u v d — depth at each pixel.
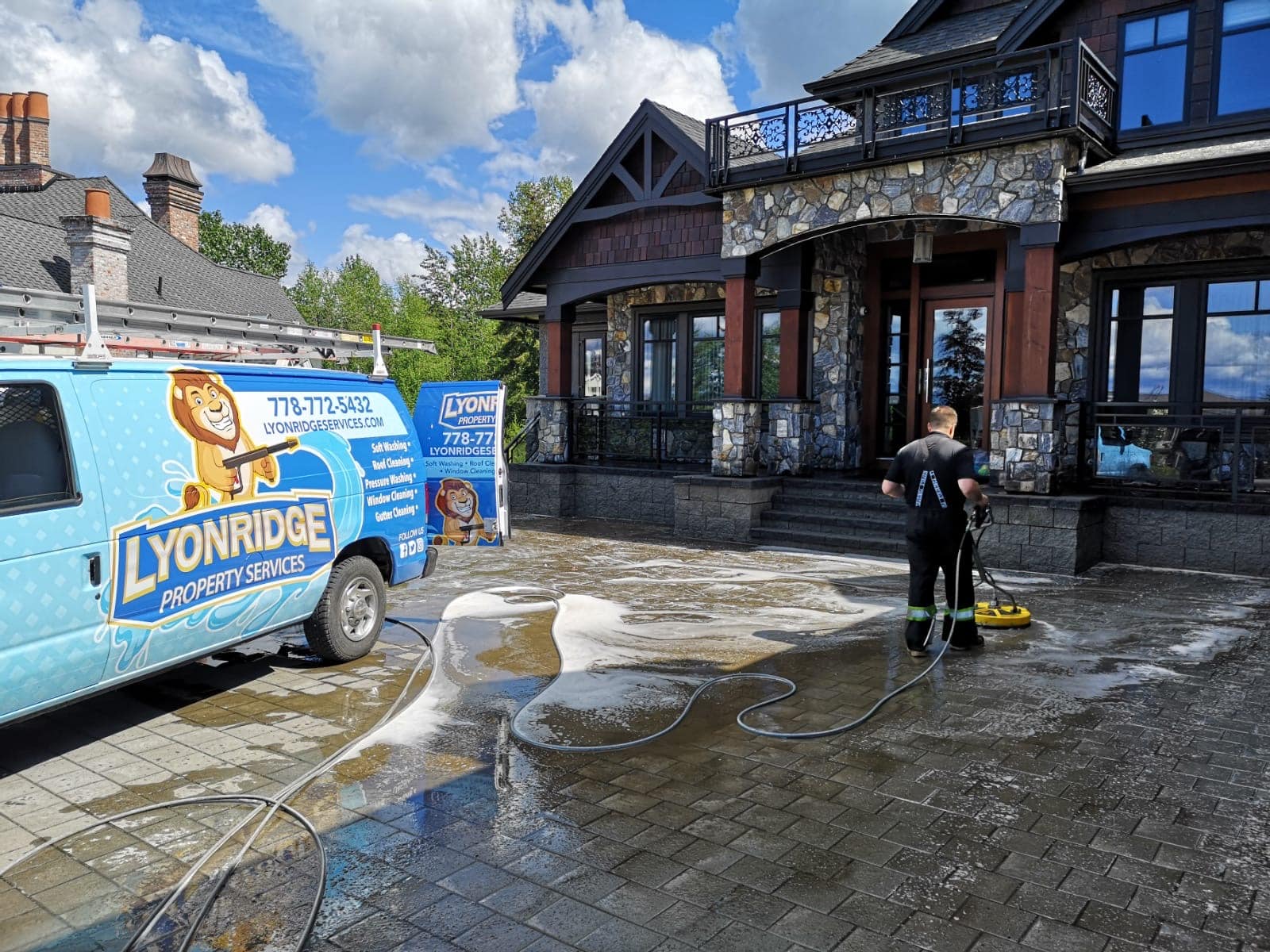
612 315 18.00
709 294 16.61
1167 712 5.21
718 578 9.59
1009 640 6.87
